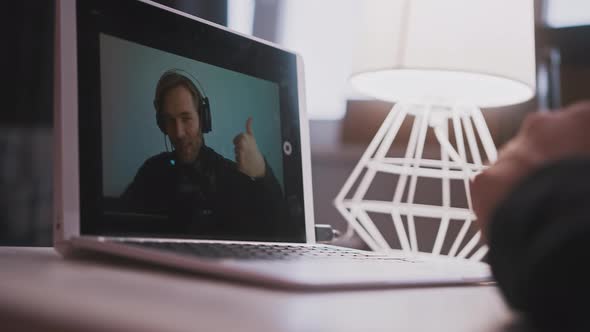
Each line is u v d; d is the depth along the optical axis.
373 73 1.08
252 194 0.73
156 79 0.65
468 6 0.94
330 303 0.32
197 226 0.65
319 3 2.13
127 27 0.63
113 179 0.58
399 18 0.95
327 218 1.95
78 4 0.58
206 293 0.32
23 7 2.18
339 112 2.08
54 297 0.26
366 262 0.56
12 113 2.18
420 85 1.06
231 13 2.00
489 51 0.95
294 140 0.81
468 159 1.75
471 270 0.56
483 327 0.28
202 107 0.69
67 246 0.49
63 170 0.54
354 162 1.96
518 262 0.27
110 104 0.59
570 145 0.34
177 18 0.69
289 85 0.83
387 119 1.09
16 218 2.13
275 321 0.25
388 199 1.87
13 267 0.41
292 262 0.47
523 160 0.35
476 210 0.37
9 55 2.18
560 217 0.26
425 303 0.35
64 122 0.55
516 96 1.08
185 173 0.66
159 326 0.21
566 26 1.75
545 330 0.27
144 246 0.47
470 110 1.12
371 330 0.25
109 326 0.22
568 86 1.75
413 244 1.02
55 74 0.56
